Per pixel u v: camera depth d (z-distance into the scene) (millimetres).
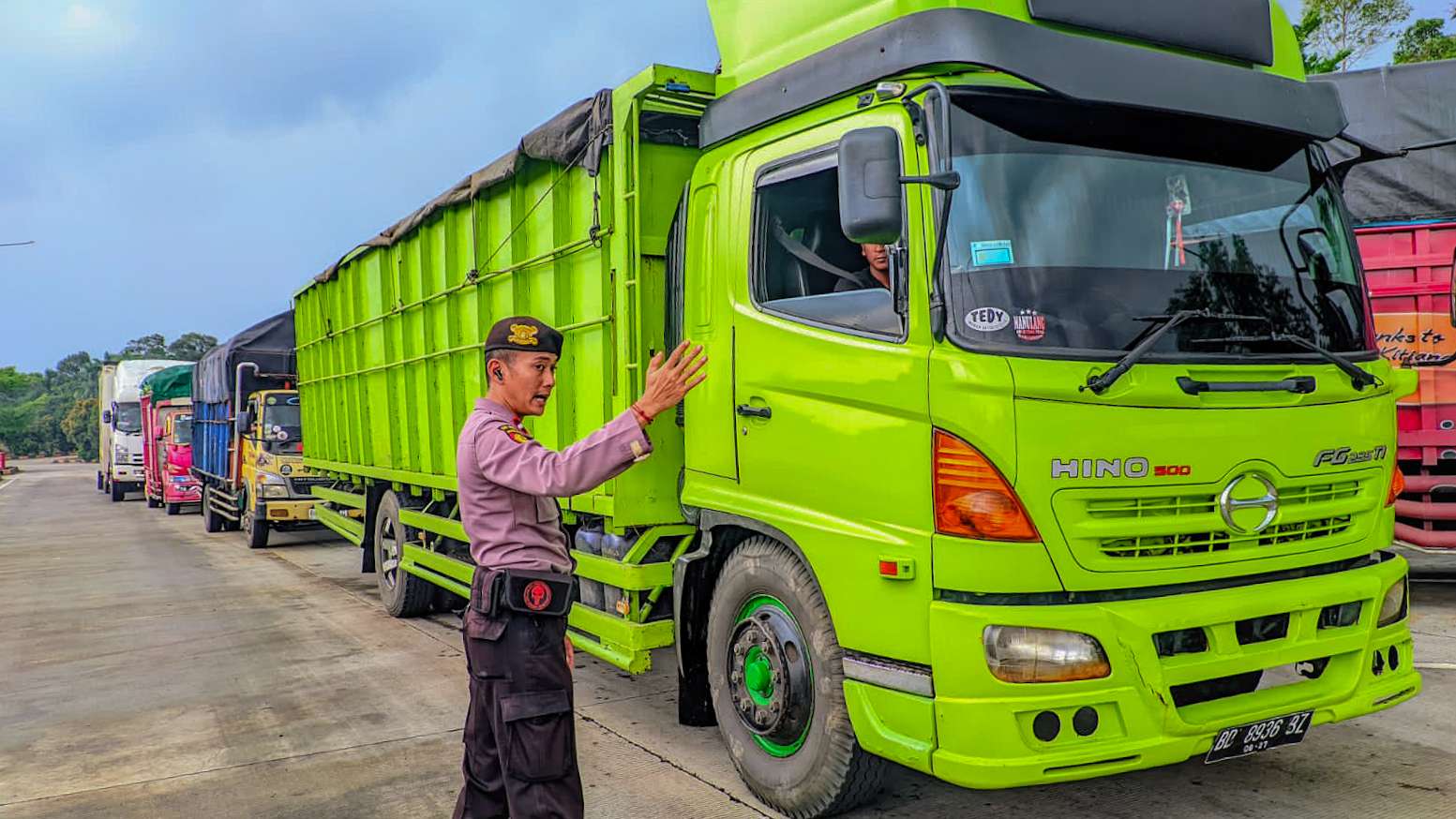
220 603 9234
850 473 3416
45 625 8391
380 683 6062
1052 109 3352
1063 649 2963
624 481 4496
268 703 5711
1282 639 3287
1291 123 3678
